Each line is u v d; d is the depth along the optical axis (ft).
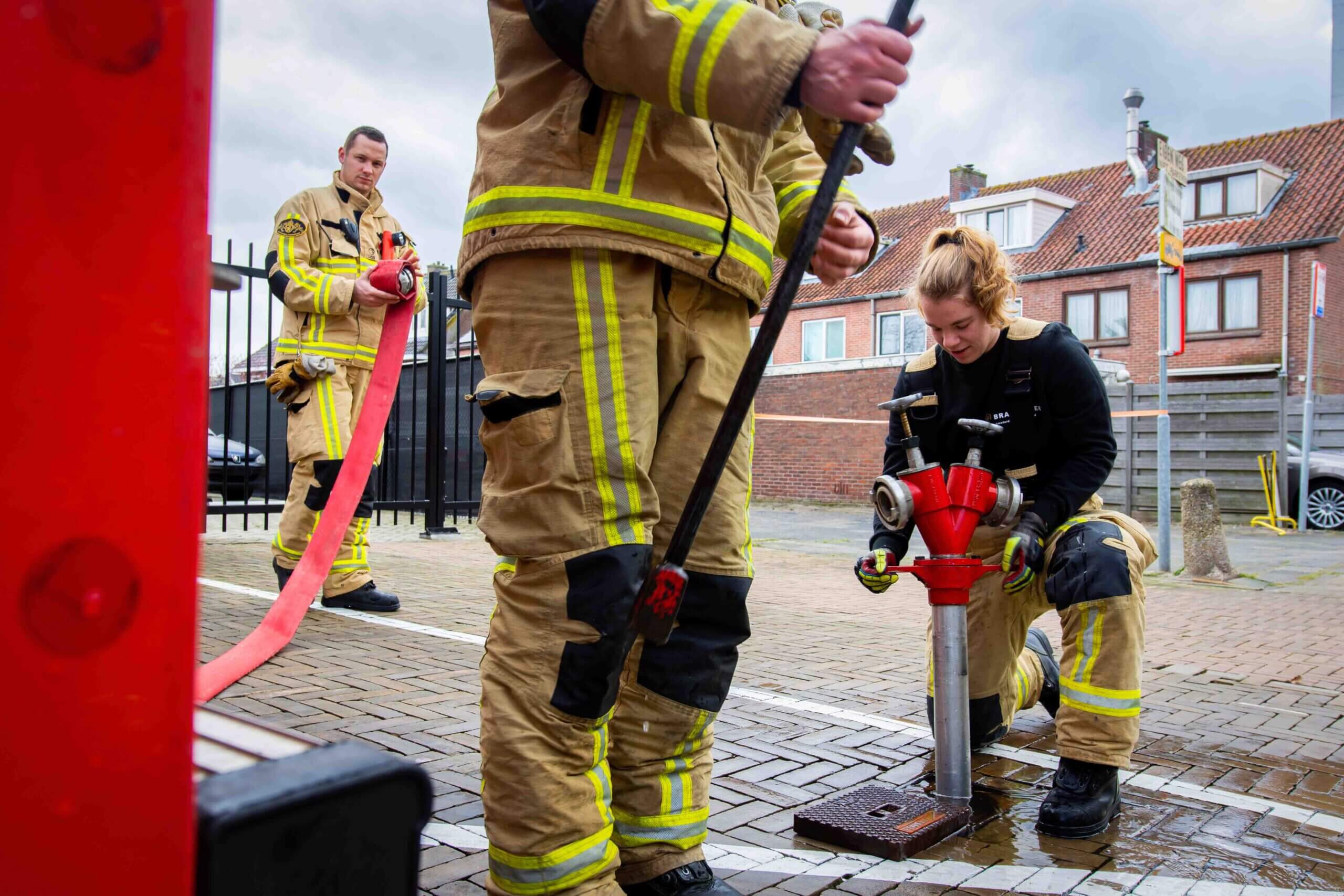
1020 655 10.26
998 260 8.67
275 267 15.05
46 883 1.87
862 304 90.58
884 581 8.45
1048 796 8.21
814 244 4.48
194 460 2.06
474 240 5.46
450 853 7.01
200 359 2.06
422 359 39.04
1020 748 10.36
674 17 4.58
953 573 8.14
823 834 7.68
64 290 1.87
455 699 11.01
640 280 5.34
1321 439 51.65
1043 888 6.95
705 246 5.39
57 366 1.87
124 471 1.95
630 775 5.82
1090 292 80.59
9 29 1.80
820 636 16.76
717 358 5.77
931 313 8.74
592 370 5.18
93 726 1.92
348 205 15.90
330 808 2.51
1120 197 86.22
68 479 1.88
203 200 2.06
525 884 5.03
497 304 5.35
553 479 5.08
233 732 2.98
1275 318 72.90
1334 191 75.15
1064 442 8.96
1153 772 9.74
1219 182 77.77
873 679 13.38
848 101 4.38
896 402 8.34
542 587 5.12
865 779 9.18
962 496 8.14
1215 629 18.70
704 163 5.39
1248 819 8.45
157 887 2.01
